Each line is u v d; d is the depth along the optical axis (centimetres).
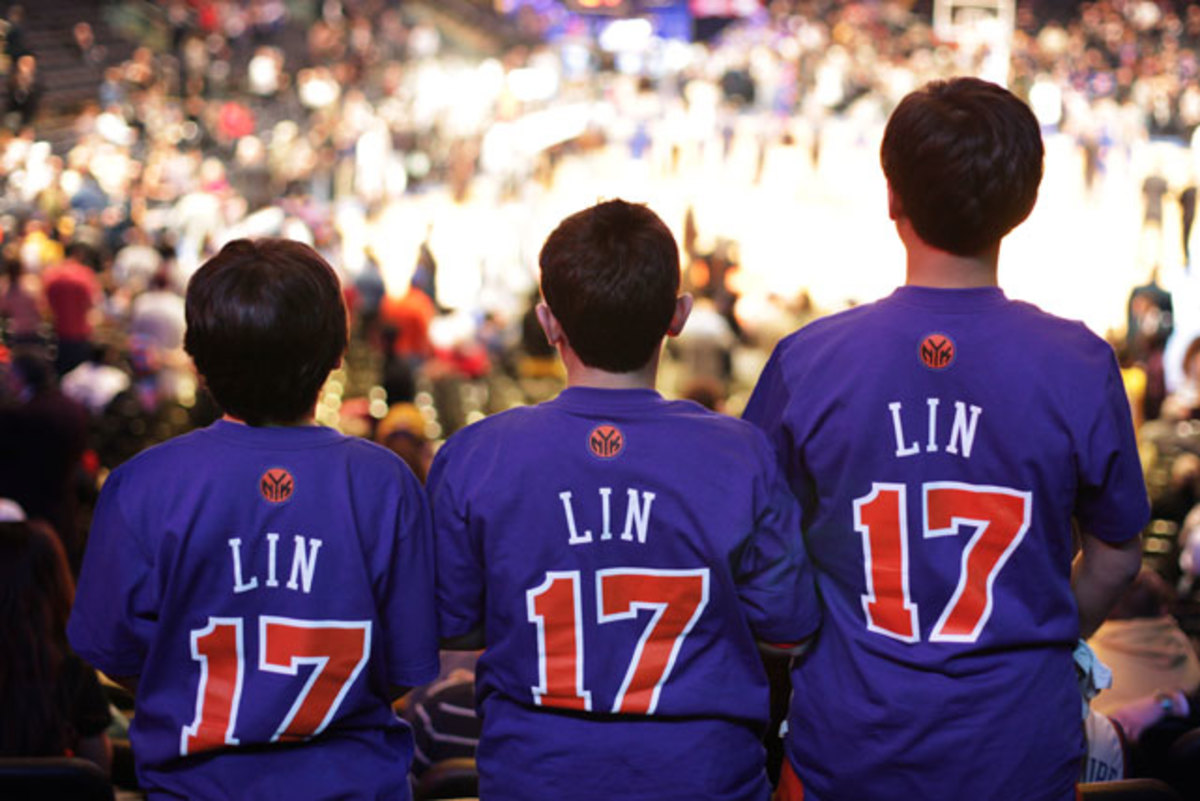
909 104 265
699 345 1611
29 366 802
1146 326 1577
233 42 4250
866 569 262
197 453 271
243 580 267
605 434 266
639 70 4412
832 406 264
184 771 266
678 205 2902
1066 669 261
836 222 2800
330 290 276
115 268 1944
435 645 277
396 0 4919
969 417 258
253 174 2966
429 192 3158
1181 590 812
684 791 259
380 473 275
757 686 268
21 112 2784
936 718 254
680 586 262
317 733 268
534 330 1669
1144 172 3288
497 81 4128
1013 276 2411
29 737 356
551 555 264
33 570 366
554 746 262
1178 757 352
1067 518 258
